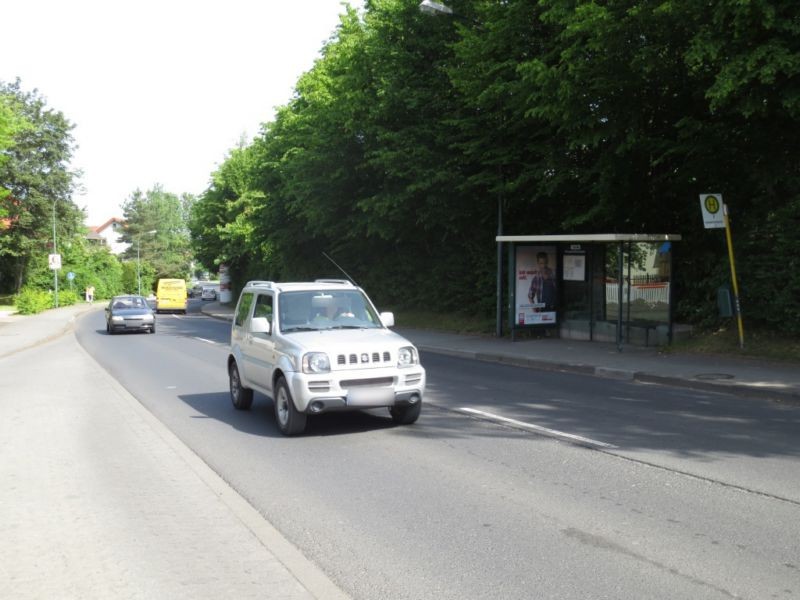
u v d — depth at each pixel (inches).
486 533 205.6
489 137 771.4
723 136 549.6
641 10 492.1
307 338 343.9
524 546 194.9
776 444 310.7
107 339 1095.0
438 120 831.1
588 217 672.4
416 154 814.5
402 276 1143.6
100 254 3405.5
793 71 420.5
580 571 177.2
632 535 201.8
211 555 188.9
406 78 850.1
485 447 313.0
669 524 210.4
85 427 369.1
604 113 584.7
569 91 554.3
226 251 2251.5
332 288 386.6
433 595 165.0
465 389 489.1
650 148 598.5
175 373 625.9
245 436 349.1
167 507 231.8
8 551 192.7
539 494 242.2
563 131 692.7
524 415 386.6
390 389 336.2
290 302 373.1
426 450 310.0
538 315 772.6
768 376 476.4
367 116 893.8
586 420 369.7
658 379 501.4
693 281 661.9
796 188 554.6
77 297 2839.6
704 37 454.3
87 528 211.2
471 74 719.1
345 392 328.8
